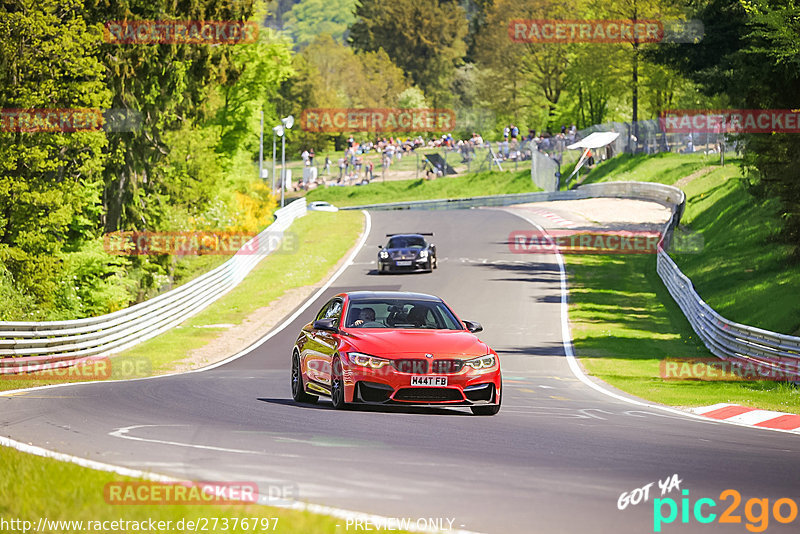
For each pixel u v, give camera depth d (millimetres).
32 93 83125
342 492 15797
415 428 24922
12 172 85000
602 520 14461
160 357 59625
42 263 83938
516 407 32688
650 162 171375
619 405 35875
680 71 96438
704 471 19641
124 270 101250
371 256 113500
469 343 29000
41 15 82000
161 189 113625
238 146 168250
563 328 72250
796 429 30938
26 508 13062
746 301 75500
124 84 98812
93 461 18047
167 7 102562
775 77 73750
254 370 53438
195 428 24328
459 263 106688
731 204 116188
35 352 51594
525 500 15688
